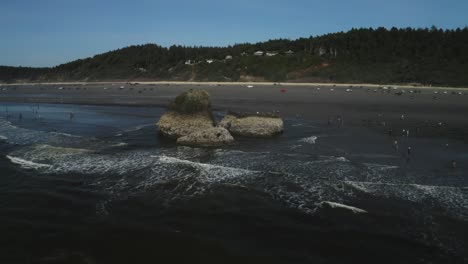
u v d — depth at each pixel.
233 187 19.72
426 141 32.06
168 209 16.81
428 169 23.12
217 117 48.28
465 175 21.84
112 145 30.14
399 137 33.97
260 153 27.33
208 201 17.77
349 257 12.67
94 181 20.77
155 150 28.41
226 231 14.63
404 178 21.16
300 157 26.08
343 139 33.00
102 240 13.79
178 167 23.38
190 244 13.55
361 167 23.36
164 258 12.54
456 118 46.19
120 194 18.73
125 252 12.93
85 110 58.00
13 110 58.28
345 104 63.34
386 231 14.59
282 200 17.84
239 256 12.69
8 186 19.83
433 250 13.15
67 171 22.59
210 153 27.45
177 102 35.59
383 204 17.28
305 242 13.71
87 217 15.88
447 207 16.92
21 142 31.06
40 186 19.88
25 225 14.99
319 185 19.88
